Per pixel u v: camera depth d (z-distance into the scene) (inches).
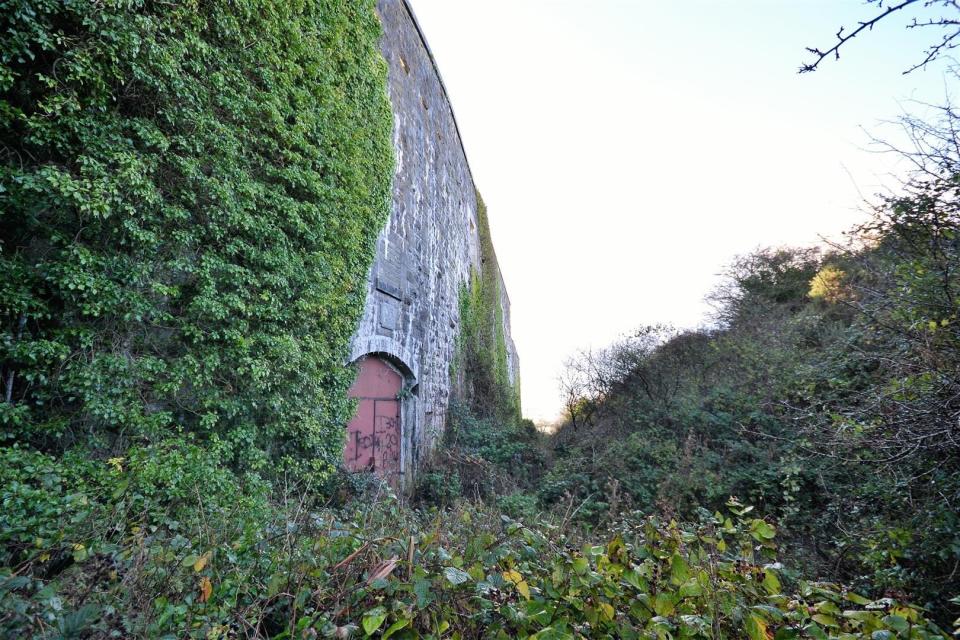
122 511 110.2
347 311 263.3
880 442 128.6
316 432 227.5
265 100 201.5
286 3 214.8
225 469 169.5
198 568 70.9
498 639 65.2
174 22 163.2
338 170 247.9
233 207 183.2
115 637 68.6
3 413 123.0
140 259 155.6
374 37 305.0
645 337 465.7
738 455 261.1
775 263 493.0
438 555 76.9
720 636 60.5
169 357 166.2
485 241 851.4
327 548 82.8
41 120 131.1
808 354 275.6
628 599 71.9
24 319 130.1
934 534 121.5
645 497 267.4
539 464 432.8
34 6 129.3
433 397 446.0
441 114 538.0
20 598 66.3
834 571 144.7
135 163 146.9
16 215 130.7
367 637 61.2
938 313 130.6
